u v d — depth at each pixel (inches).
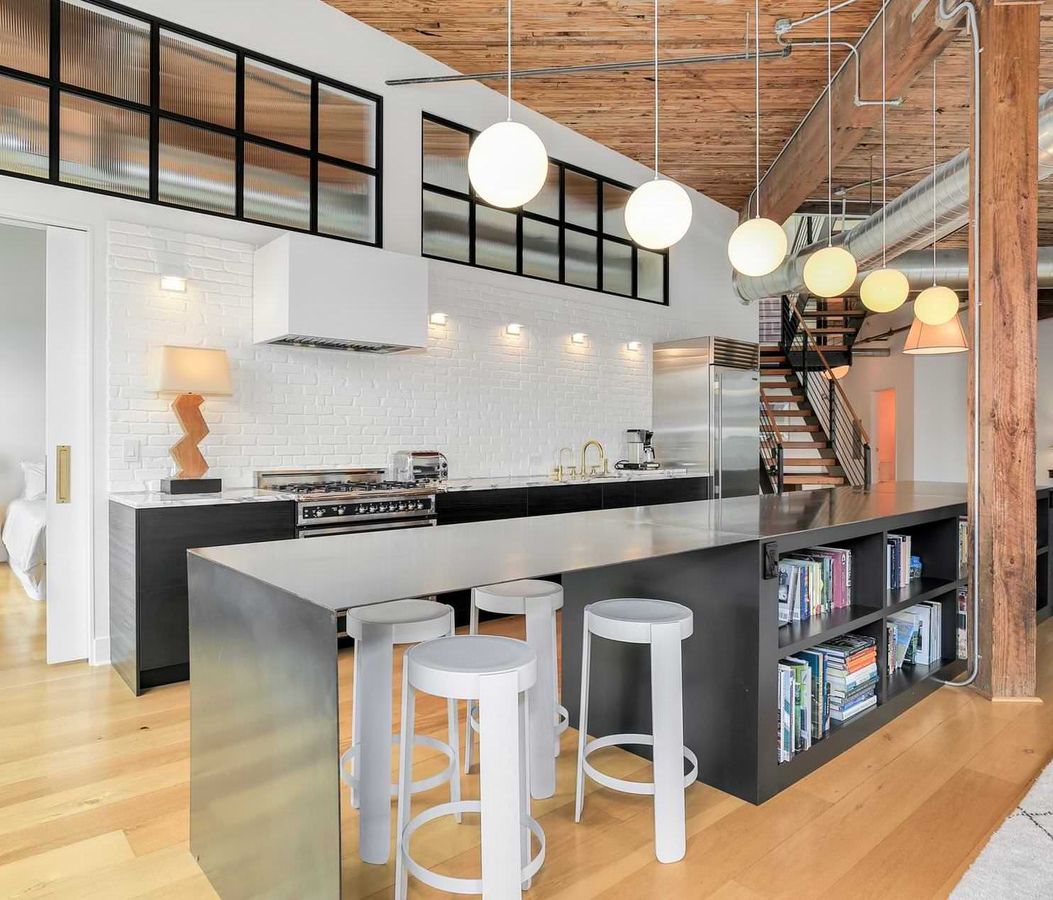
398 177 198.8
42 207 143.5
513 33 191.6
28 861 79.8
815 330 401.7
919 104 213.5
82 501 150.9
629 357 267.3
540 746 95.4
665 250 283.7
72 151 148.5
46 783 97.9
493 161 92.7
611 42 193.2
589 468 250.4
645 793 87.2
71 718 120.9
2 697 130.4
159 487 156.2
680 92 218.2
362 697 80.6
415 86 202.5
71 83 148.5
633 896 74.0
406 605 91.8
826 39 185.9
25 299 271.9
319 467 182.4
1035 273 131.6
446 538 91.4
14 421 269.6
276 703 63.5
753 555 94.3
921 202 197.9
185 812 90.6
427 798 95.1
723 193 298.5
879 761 106.0
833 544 129.4
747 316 321.7
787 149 249.4
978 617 135.6
